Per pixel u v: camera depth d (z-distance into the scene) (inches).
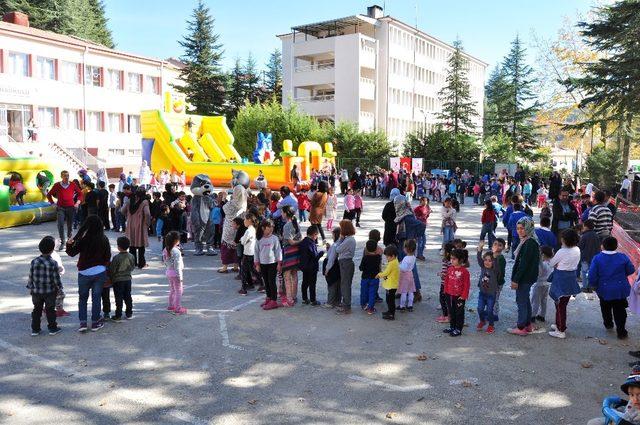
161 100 2081.7
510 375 282.0
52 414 238.8
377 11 2257.6
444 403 251.4
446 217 588.4
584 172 1505.9
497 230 788.0
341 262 384.8
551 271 364.5
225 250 501.4
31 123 1440.7
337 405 249.3
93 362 296.0
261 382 273.0
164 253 388.8
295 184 886.4
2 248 603.2
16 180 800.9
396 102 2309.3
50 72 1696.6
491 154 1916.8
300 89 2341.3
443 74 2655.0
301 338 335.3
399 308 395.2
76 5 2358.5
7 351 309.9
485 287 346.3
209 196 581.3
